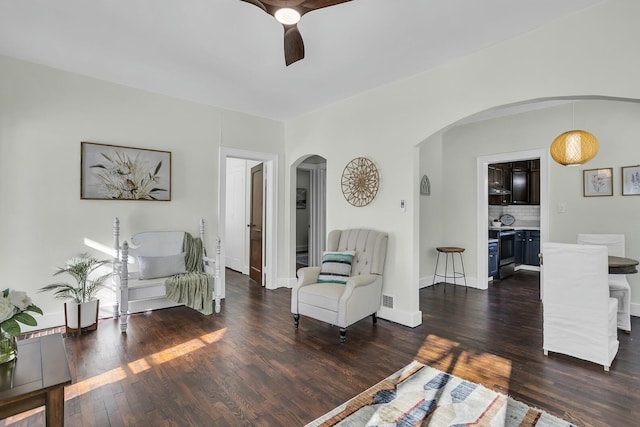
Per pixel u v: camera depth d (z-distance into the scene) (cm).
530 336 308
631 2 215
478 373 236
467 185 519
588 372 237
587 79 232
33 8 229
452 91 308
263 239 513
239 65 318
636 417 184
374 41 274
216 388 216
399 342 294
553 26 247
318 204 671
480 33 262
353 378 229
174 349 276
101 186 349
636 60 213
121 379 227
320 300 308
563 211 423
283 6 170
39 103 316
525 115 457
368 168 380
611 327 247
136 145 373
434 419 183
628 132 376
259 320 353
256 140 476
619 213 381
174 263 362
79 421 181
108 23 248
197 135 419
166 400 202
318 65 318
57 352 160
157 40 273
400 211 350
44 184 319
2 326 142
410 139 342
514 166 684
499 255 566
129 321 347
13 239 305
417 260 343
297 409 193
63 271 315
